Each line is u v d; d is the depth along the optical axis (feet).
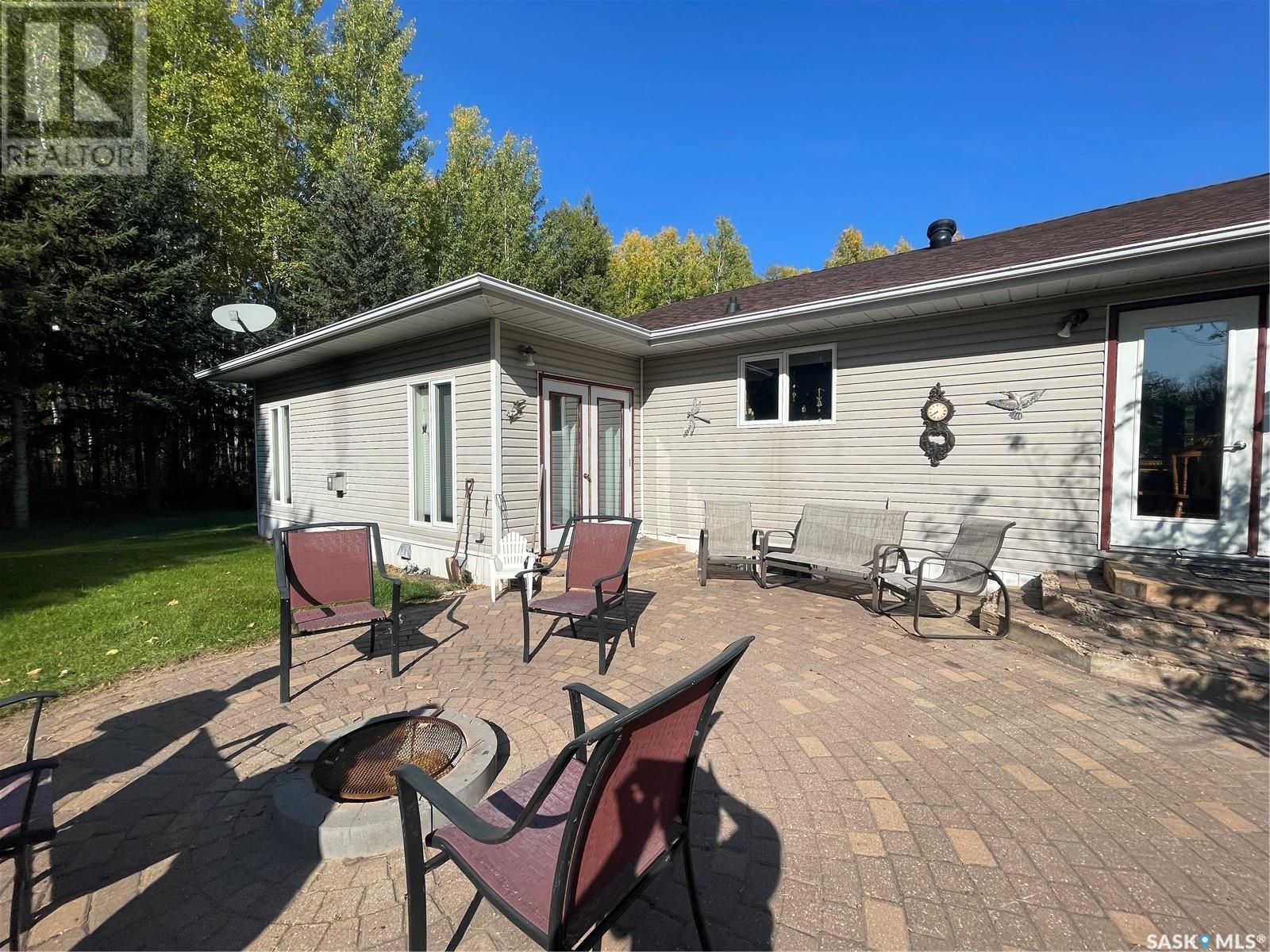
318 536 13.06
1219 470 15.48
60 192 39.37
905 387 20.22
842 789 8.00
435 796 4.46
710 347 25.27
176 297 46.39
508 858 4.88
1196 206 19.04
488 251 79.15
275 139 59.57
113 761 8.96
